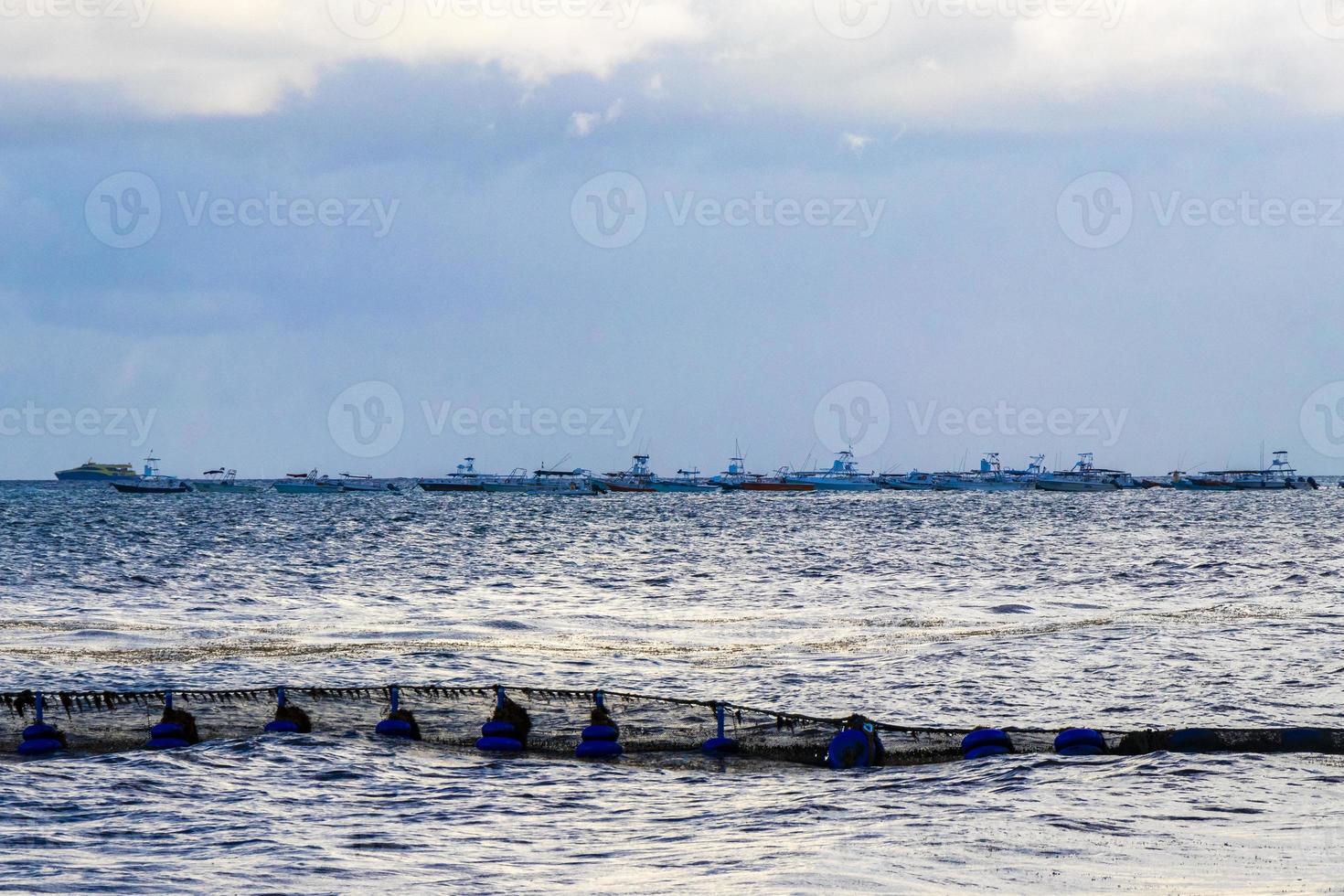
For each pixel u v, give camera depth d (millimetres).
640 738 72312
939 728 73688
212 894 43812
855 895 42688
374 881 45500
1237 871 44969
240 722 74688
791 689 91750
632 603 158250
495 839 51844
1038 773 62812
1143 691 89938
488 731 71250
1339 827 51781
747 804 58594
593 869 47125
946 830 52031
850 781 63500
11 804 57094
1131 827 52219
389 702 77000
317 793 60219
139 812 56031
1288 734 67500
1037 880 44281
